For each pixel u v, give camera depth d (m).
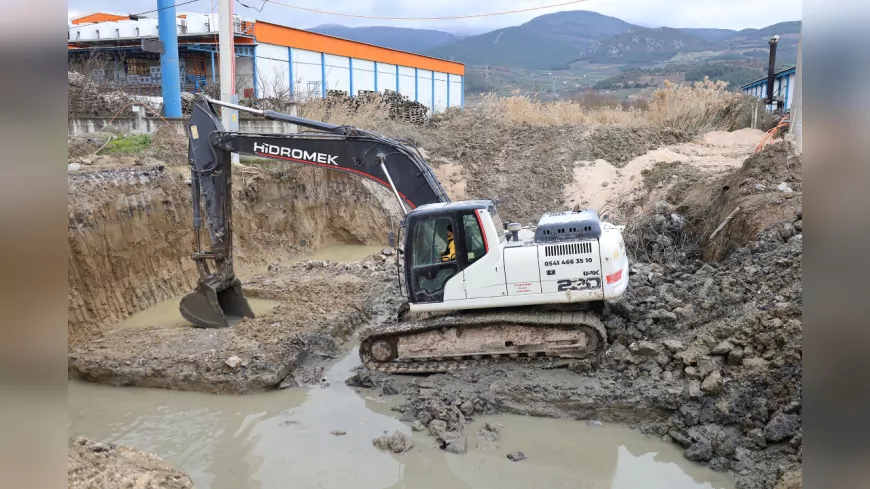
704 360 7.44
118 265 11.11
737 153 19.11
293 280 12.91
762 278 8.68
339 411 7.83
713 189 13.45
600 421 7.36
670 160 18.56
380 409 7.86
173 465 6.60
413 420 7.51
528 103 25.00
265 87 23.88
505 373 8.18
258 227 15.63
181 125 17.94
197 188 10.18
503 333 8.33
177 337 9.59
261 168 16.50
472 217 8.25
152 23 29.02
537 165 19.34
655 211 13.81
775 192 10.94
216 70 30.89
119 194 11.55
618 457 6.66
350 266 14.09
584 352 8.19
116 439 7.18
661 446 6.85
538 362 8.37
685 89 24.48
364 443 7.05
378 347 8.68
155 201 12.34
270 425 7.50
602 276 8.04
